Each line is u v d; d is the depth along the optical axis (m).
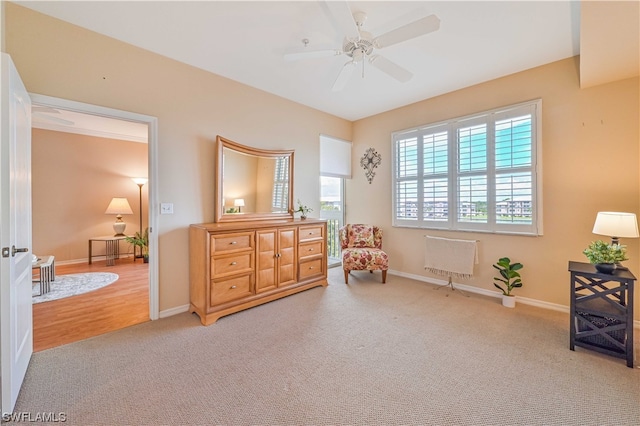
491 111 3.27
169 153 2.77
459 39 2.46
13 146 1.58
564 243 2.85
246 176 3.35
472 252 3.33
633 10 1.60
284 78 3.23
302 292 3.47
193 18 2.17
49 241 4.90
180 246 2.86
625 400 1.59
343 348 2.17
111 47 2.42
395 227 4.28
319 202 4.31
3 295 1.45
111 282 3.94
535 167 2.98
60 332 2.43
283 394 1.66
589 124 2.70
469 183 3.48
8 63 1.47
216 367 1.92
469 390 1.69
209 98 3.06
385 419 1.47
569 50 2.65
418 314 2.81
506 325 2.56
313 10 2.08
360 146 4.76
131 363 1.96
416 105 4.00
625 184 2.54
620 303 2.13
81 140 5.21
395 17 2.15
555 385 1.73
